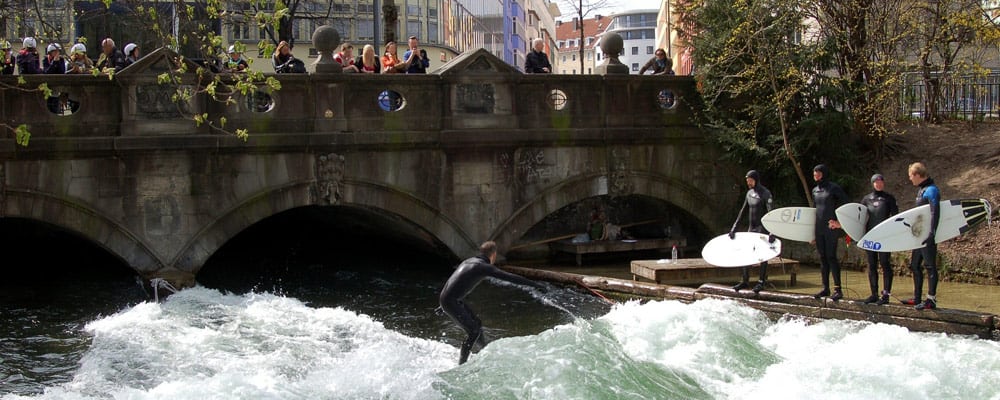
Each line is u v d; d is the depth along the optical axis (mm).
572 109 19109
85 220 16172
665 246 20328
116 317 14672
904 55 21719
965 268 16766
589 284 17047
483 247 12258
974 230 17453
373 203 17859
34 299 16562
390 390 10836
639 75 19594
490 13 61000
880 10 20844
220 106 16688
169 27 15430
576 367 10922
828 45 19781
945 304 14477
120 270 19406
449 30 46906
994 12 21922
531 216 19078
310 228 22797
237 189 16906
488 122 18359
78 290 17438
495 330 14359
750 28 19500
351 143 17359
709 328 13266
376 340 13391
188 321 14422
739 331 13422
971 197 18484
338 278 19250
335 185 17484
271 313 15172
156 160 16453
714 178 20484
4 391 10953
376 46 37031
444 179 18344
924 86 23406
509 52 65062
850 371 11336
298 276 19453
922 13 22578
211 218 16781
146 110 16250
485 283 18359
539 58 20203
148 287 16422
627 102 19547
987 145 20406
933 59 25797
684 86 20000
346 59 19094
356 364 11906
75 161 16031
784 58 19516
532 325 14711
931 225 12945
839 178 19750
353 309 15977
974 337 12828
